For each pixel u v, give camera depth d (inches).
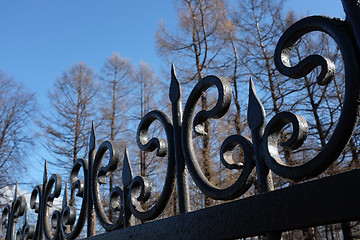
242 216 37.1
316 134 379.9
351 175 28.7
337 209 29.1
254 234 36.1
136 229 52.1
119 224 57.0
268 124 37.3
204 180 43.3
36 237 83.1
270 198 34.8
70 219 68.7
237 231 37.2
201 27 455.5
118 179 491.5
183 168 47.9
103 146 64.0
